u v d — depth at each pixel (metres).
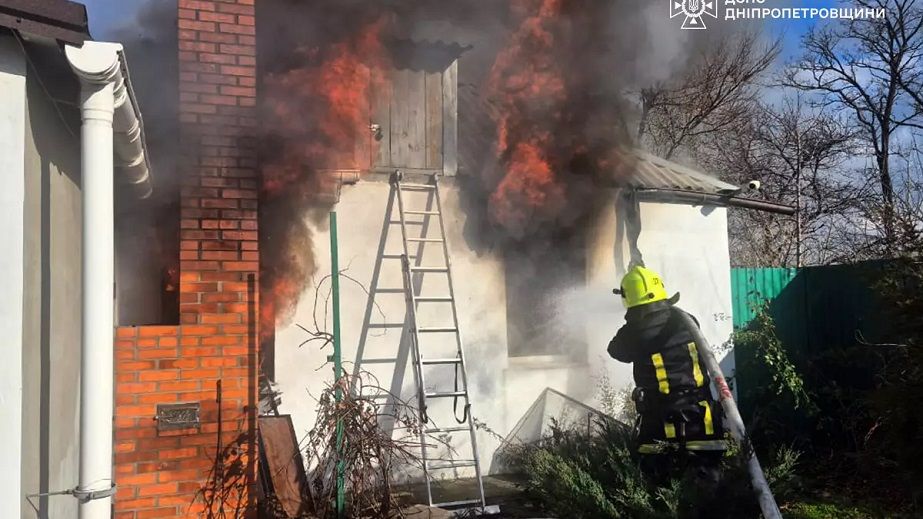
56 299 3.31
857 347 7.25
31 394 2.79
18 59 2.69
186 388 4.19
